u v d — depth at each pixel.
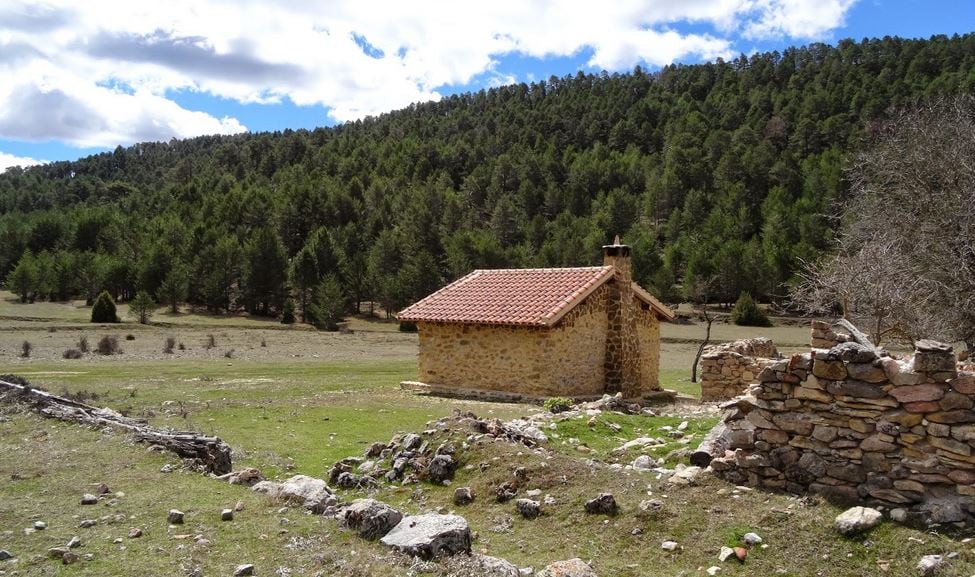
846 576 6.23
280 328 70.56
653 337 26.20
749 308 72.12
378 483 9.82
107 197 174.25
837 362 7.71
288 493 7.62
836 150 112.44
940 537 6.53
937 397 7.09
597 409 14.32
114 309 67.06
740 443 8.31
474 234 100.38
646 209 119.38
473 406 18.23
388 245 95.31
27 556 5.70
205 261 91.06
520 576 5.98
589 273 23.08
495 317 21.27
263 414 16.11
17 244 110.12
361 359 41.38
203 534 6.36
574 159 145.75
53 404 12.30
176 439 9.95
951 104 23.12
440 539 6.08
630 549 7.08
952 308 17.55
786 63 170.12
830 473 7.63
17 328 54.03
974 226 17.89
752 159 118.56
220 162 188.25
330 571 5.61
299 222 116.25
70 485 7.86
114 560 5.68
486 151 157.00
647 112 166.12
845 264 19.81
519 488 8.76
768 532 7.01
